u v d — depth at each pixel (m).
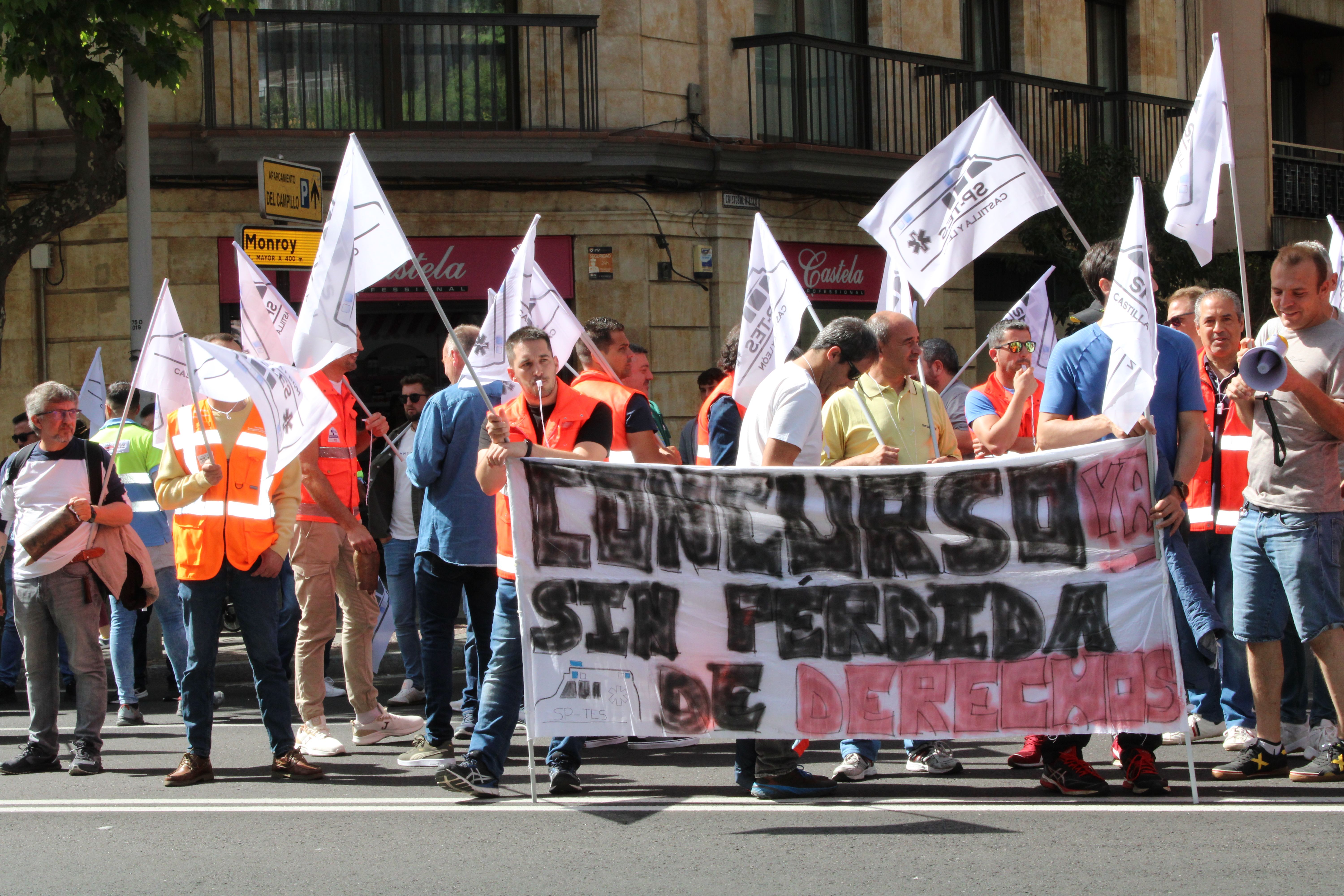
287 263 9.29
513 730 5.52
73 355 13.05
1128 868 4.30
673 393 13.97
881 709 5.21
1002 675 5.17
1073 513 5.15
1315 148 19.98
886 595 5.22
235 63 12.98
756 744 5.52
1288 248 5.43
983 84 16.39
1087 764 5.38
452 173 13.30
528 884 4.30
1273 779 5.46
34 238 10.45
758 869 4.41
